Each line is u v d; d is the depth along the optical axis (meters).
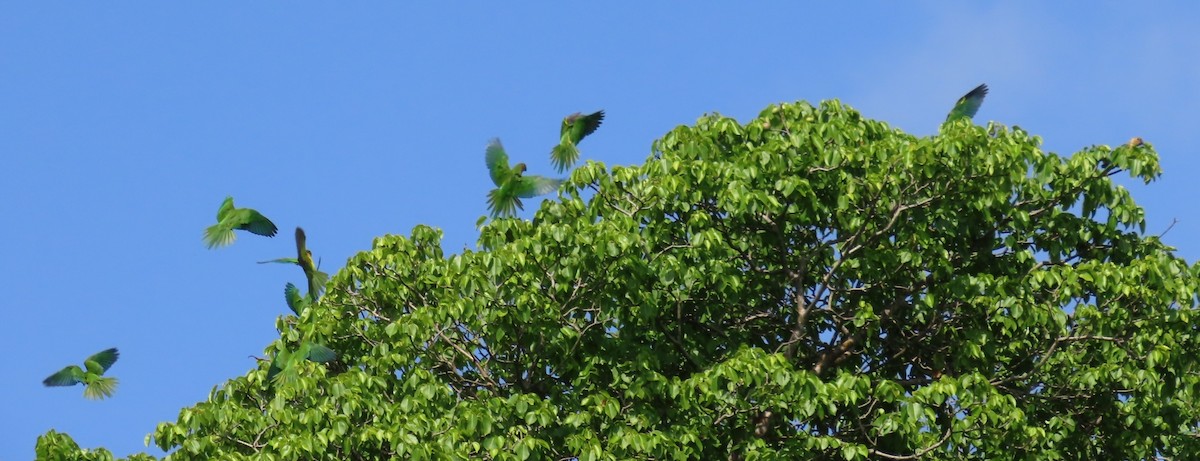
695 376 18.61
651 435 18.14
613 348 19.83
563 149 18.67
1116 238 21.17
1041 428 19.11
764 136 21.22
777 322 21.33
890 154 20.22
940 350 20.95
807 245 21.03
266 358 21.08
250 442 18.91
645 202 20.14
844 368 21.08
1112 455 20.97
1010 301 19.86
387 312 21.05
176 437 18.86
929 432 19.28
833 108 21.58
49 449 18.61
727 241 20.52
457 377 20.05
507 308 19.25
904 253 20.38
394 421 18.55
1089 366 20.70
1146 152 20.39
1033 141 20.89
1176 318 19.80
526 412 18.34
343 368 21.02
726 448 19.38
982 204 20.06
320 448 17.67
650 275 19.52
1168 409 20.69
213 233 16.97
